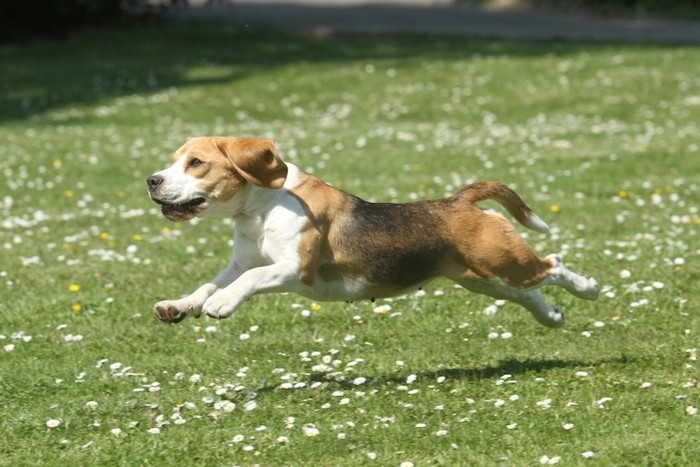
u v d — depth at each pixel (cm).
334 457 802
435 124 2664
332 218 910
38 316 1205
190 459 804
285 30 4172
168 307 877
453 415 872
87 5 4022
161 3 4319
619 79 3038
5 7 4016
